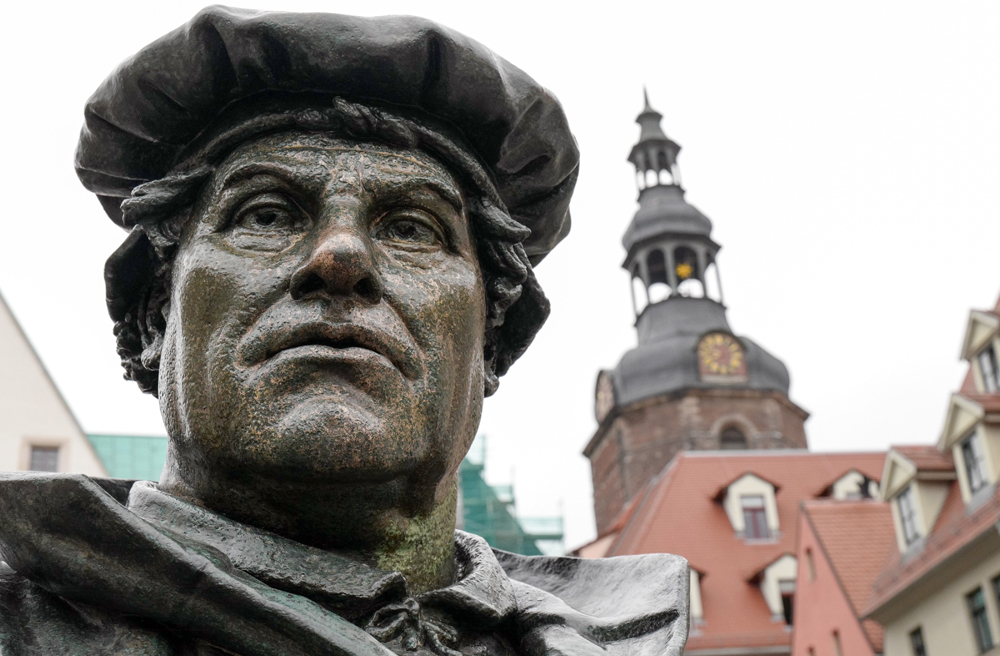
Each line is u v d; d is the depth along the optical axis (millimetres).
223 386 1835
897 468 20172
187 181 2037
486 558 1980
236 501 1866
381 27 1981
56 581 1568
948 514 19266
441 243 2053
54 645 1589
